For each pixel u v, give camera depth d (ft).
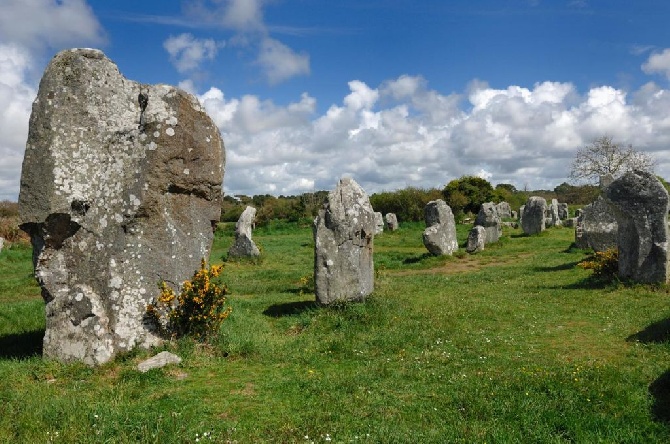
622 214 47.57
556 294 45.96
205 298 29.45
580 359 27.14
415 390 22.95
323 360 28.04
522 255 82.12
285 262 81.56
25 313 40.42
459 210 180.75
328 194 40.52
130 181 28.12
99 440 17.47
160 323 28.71
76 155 26.96
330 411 20.52
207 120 30.22
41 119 26.45
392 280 58.70
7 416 19.36
